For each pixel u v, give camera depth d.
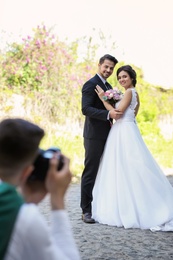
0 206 0.99
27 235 0.97
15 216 0.98
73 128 8.91
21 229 0.97
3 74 8.30
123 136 4.29
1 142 1.07
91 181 4.21
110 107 4.21
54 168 1.13
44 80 8.62
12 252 0.96
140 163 4.19
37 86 8.56
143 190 4.10
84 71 9.27
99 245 3.36
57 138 8.27
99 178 4.41
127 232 3.81
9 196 1.01
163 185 4.19
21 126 1.11
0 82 8.24
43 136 1.16
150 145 9.67
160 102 10.91
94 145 4.20
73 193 5.87
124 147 4.26
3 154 1.08
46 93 8.59
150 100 10.79
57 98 8.72
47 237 1.00
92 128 4.22
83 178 4.25
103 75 4.38
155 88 11.15
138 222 4.00
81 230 3.86
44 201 5.24
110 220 4.08
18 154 1.08
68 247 1.12
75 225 4.05
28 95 8.40
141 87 10.82
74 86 8.98
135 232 3.81
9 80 8.37
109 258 3.02
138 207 4.03
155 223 3.96
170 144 9.98
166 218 3.95
